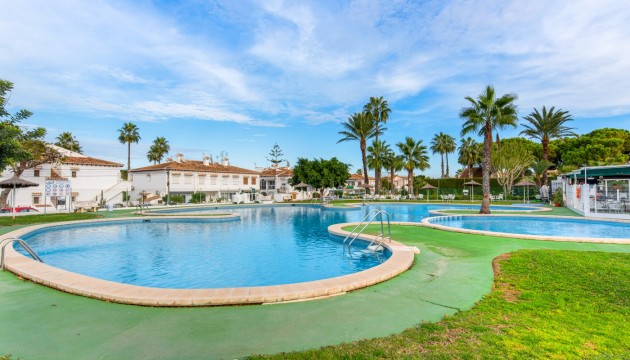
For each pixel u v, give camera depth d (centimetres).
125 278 881
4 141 1905
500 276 673
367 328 430
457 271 741
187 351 370
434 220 2000
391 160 5875
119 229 1847
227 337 407
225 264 1025
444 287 618
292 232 1705
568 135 3750
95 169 3938
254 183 5819
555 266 730
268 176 6169
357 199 4459
